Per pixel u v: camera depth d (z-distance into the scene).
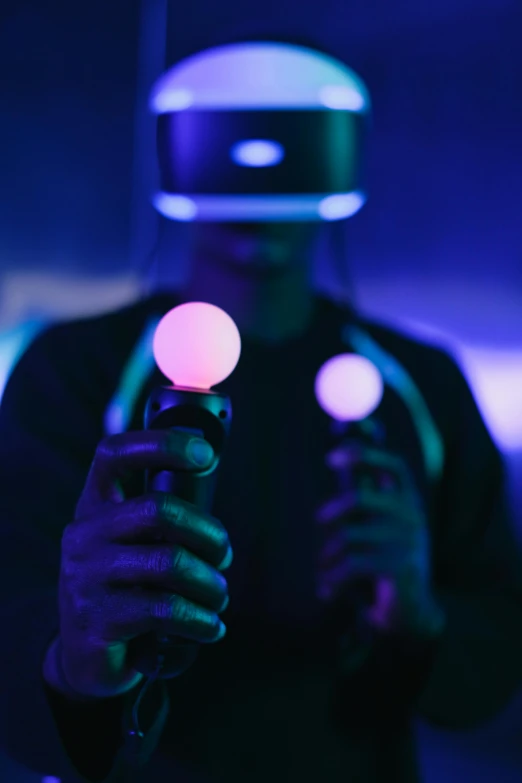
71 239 4.51
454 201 4.48
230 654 0.93
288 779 0.91
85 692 0.64
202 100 0.94
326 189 0.97
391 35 4.04
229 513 0.97
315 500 1.00
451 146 4.34
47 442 0.96
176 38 3.88
